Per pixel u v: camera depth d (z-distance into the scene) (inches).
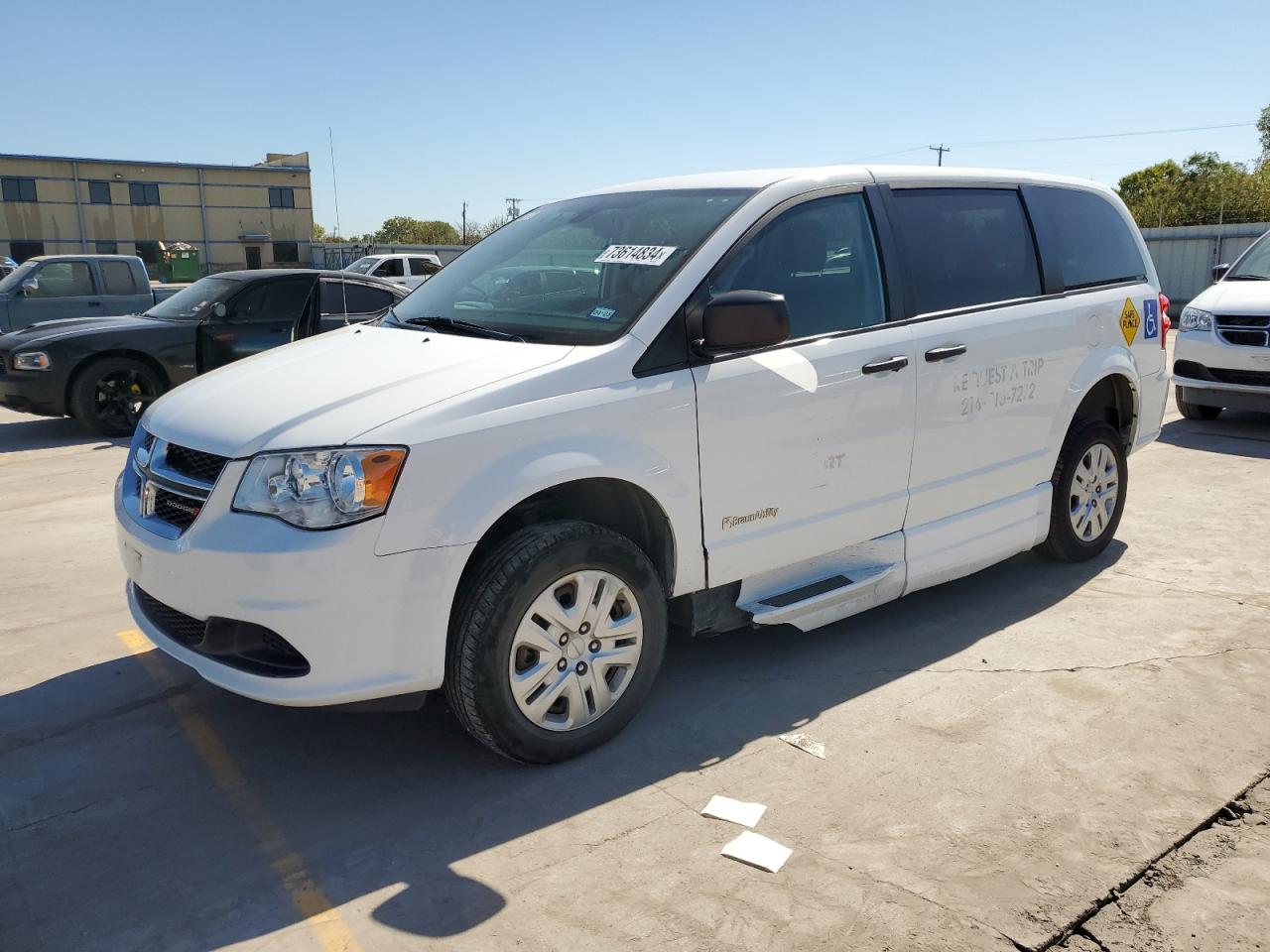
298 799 126.9
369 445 114.4
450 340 142.4
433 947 99.5
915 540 168.1
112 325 395.5
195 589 119.5
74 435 403.2
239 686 118.6
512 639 123.9
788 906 104.2
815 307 153.3
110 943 101.4
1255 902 104.1
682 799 124.5
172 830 120.8
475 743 139.9
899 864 110.7
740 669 161.6
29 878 112.0
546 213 179.6
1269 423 364.8
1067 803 121.8
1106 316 198.8
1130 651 166.1
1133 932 100.0
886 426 159.0
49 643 177.5
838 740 138.3
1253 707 145.6
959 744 136.6
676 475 135.4
